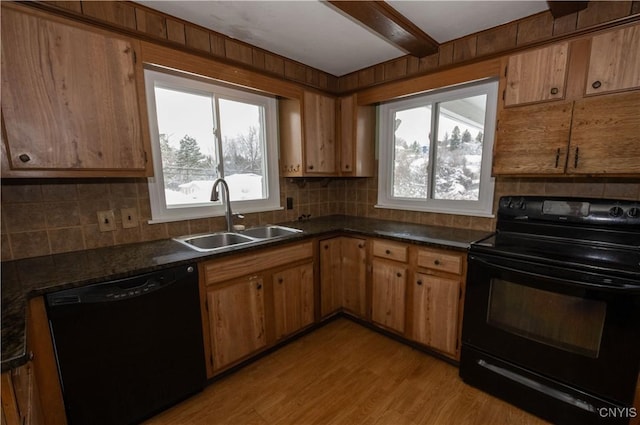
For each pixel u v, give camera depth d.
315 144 2.55
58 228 1.58
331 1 1.48
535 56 1.61
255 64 2.14
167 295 1.48
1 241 1.43
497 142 1.80
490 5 1.61
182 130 2.03
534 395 1.50
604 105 1.42
